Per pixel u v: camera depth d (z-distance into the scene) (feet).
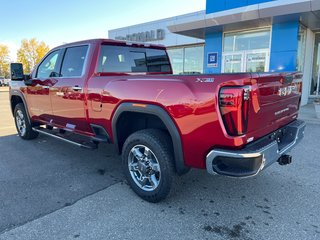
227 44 40.34
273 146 8.98
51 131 16.48
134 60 14.53
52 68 15.37
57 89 14.39
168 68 17.03
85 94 12.55
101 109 11.84
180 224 9.14
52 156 16.14
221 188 11.87
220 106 8.14
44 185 12.09
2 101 55.01
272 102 9.61
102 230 8.77
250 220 9.39
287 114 11.46
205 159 8.90
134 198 10.94
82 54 13.32
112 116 11.36
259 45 37.35
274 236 8.50
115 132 11.52
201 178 12.94
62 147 17.99
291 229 8.85
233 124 8.03
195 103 8.59
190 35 43.50
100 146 18.30
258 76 8.46
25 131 19.29
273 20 33.04
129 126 11.88
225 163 8.37
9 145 18.49
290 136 11.33
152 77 9.93
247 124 8.23
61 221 9.23
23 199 10.75
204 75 8.53
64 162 15.12
